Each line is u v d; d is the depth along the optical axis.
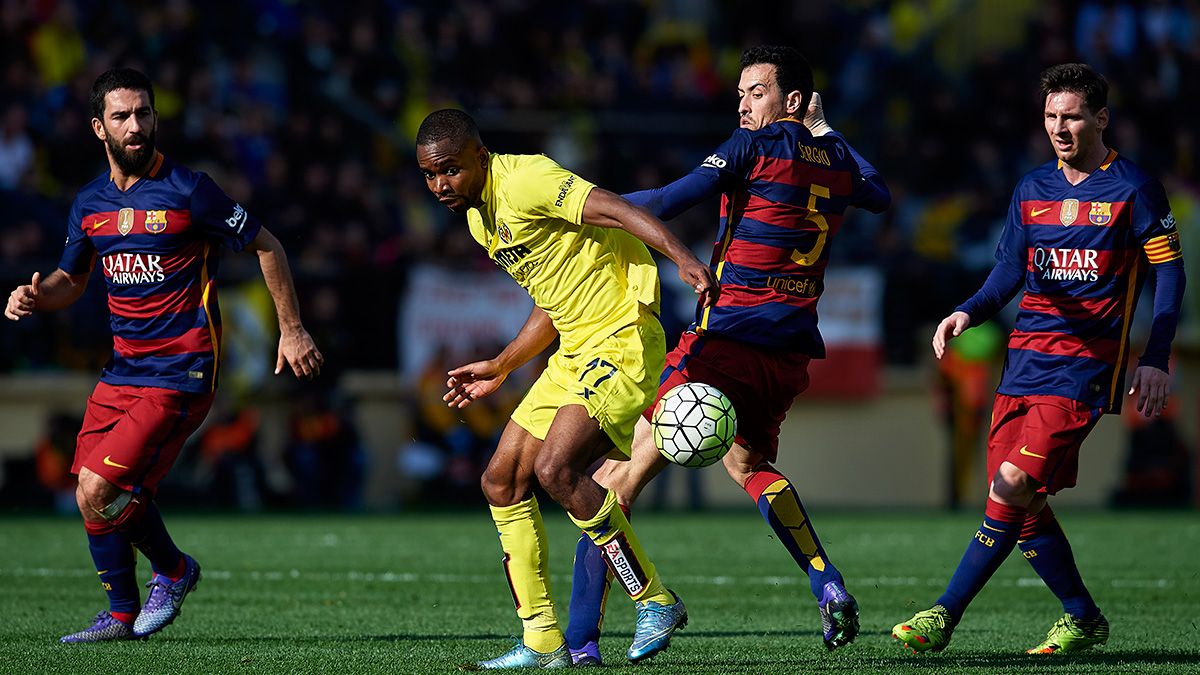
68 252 21.27
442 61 70.56
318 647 20.48
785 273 19.77
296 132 64.31
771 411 20.11
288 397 55.75
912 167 71.69
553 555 36.19
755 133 19.69
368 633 22.27
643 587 18.66
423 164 18.17
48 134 60.50
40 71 64.38
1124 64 76.25
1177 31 79.38
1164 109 75.12
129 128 20.14
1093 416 19.73
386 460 58.06
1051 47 76.88
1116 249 19.67
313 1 70.75
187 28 65.50
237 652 19.84
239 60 66.69
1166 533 43.75
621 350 18.06
